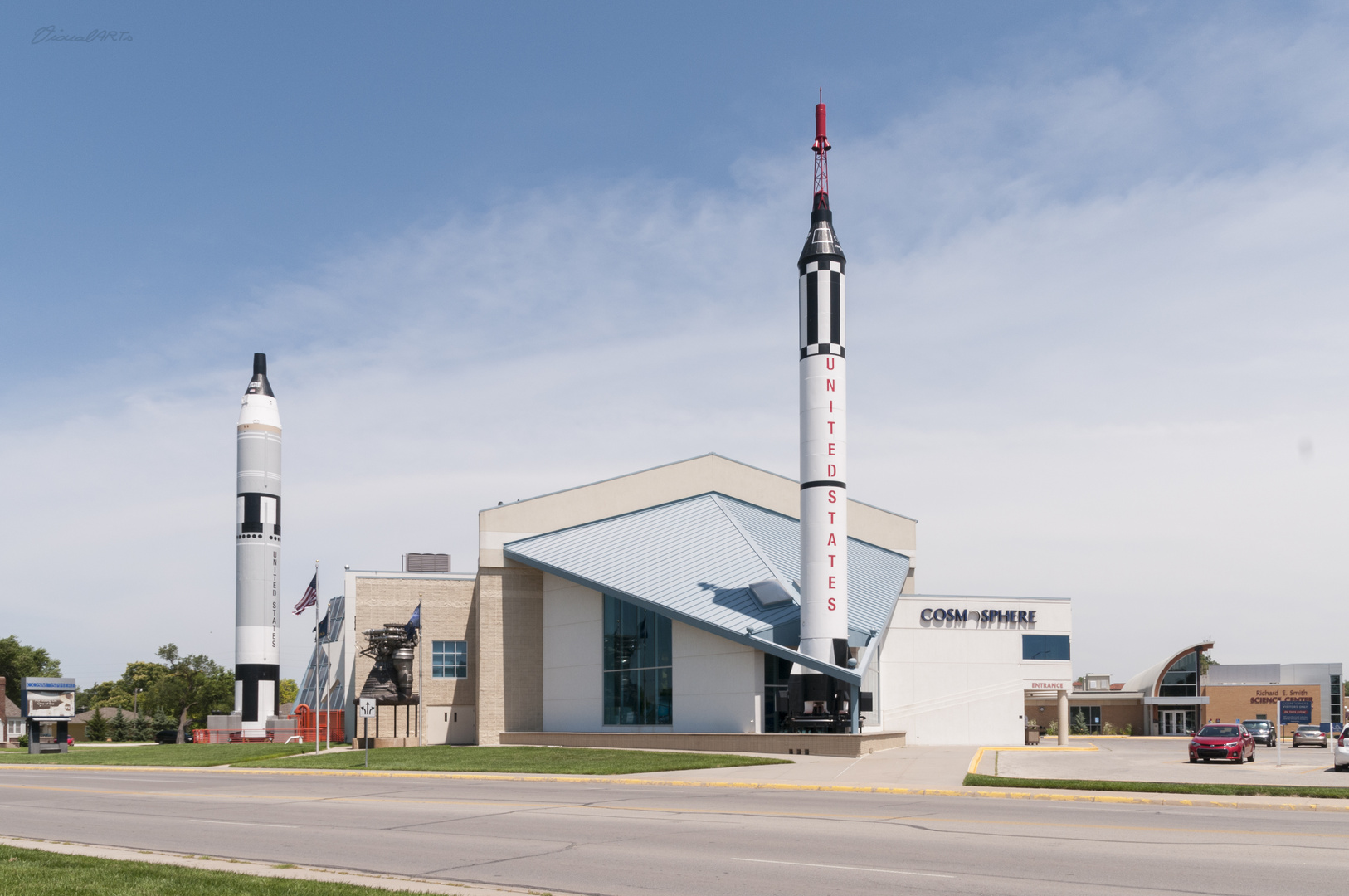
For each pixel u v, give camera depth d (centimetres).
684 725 5253
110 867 1617
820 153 5138
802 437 4978
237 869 1631
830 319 4972
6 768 5372
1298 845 1719
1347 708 10406
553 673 6044
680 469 6575
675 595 5372
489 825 2138
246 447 9981
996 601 6212
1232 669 9419
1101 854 1641
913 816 2188
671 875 1505
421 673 6291
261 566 9856
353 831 2098
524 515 6256
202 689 13000
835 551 4875
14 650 14388
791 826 2033
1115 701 9112
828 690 4738
